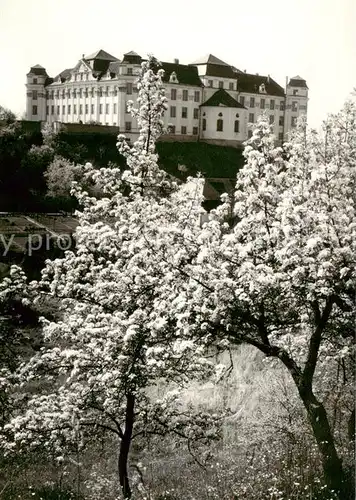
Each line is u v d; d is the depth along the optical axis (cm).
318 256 1062
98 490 1269
